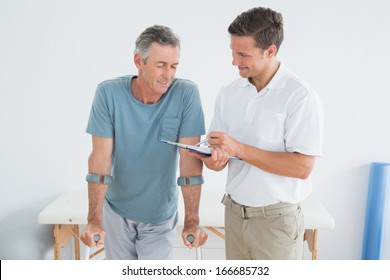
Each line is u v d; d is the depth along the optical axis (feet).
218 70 8.66
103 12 8.46
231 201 5.26
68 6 8.43
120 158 5.23
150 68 4.73
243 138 5.07
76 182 8.92
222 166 5.14
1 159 8.82
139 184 5.29
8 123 8.71
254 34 4.55
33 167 8.86
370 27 8.46
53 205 7.96
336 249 9.08
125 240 5.66
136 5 8.46
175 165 5.39
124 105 5.05
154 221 5.47
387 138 8.74
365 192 8.88
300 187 4.99
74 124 8.75
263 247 4.98
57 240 7.77
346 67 8.57
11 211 8.96
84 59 8.57
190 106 5.13
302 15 8.46
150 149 5.17
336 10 8.44
